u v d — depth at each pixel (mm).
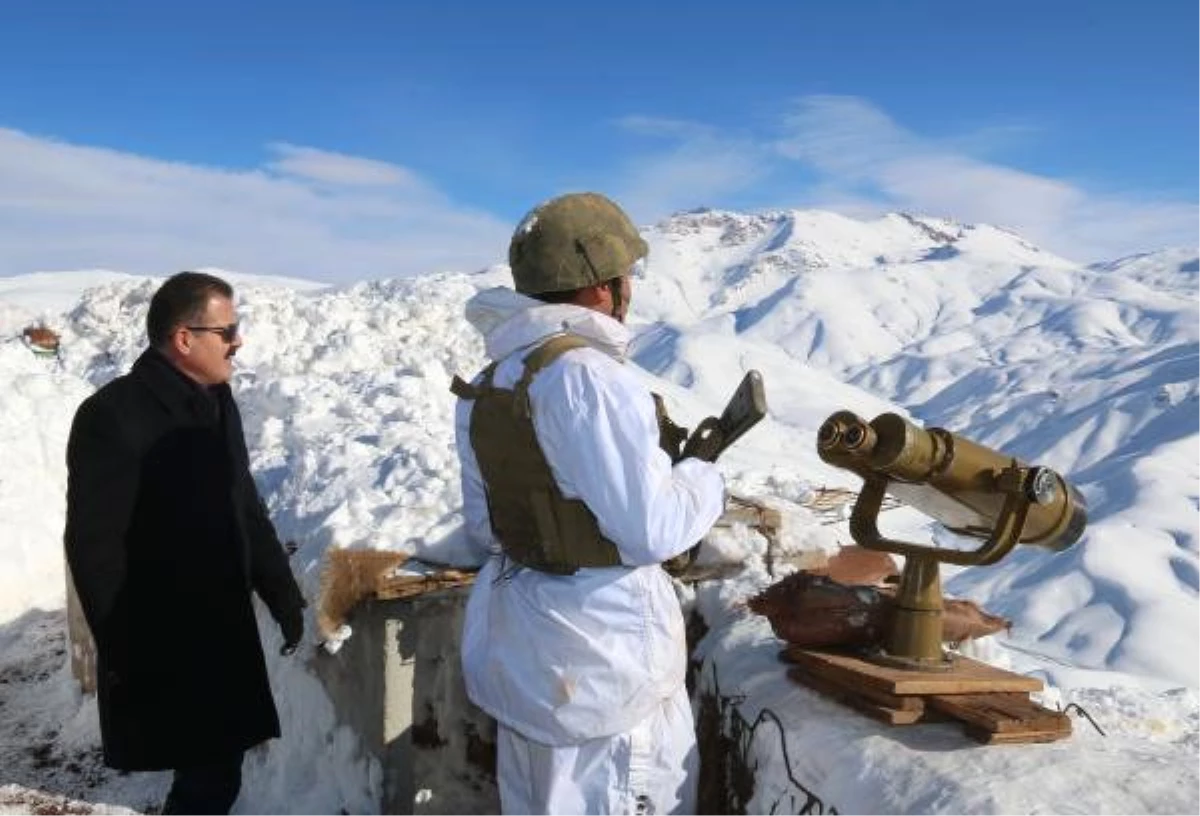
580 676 2012
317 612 2934
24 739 4184
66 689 4539
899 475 2156
